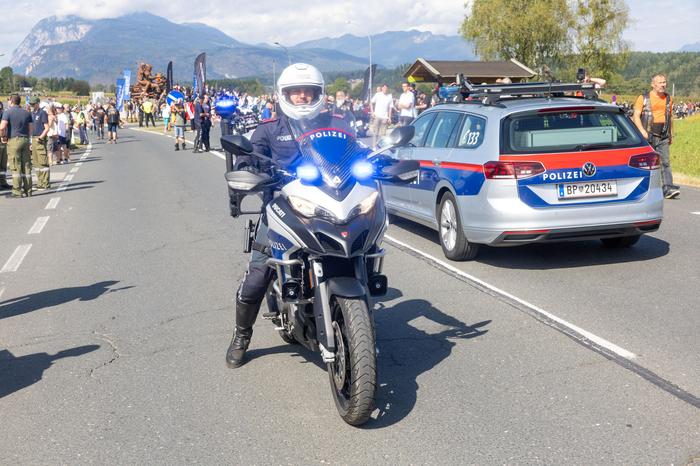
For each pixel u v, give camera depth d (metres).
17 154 16.17
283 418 4.33
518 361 5.10
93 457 3.94
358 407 4.00
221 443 4.04
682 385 4.58
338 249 4.04
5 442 4.16
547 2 55.78
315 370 5.10
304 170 4.16
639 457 3.69
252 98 44.22
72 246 10.07
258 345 5.68
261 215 4.86
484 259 8.30
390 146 4.44
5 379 5.15
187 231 10.91
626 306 6.30
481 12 56.41
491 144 7.58
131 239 10.43
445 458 3.76
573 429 4.03
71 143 38.22
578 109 7.68
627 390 4.52
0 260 9.30
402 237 9.76
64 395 4.81
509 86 8.64
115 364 5.37
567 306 6.37
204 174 19.75
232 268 8.34
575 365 4.97
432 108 9.55
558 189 7.40
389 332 5.86
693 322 5.80
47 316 6.71
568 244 8.90
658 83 12.05
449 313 6.30
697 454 3.69
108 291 7.53
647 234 9.31
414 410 4.37
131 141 40.84
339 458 3.81
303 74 4.38
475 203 7.67
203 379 5.00
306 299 4.31
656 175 7.64
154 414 4.46
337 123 4.50
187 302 6.99
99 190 16.97
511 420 4.17
